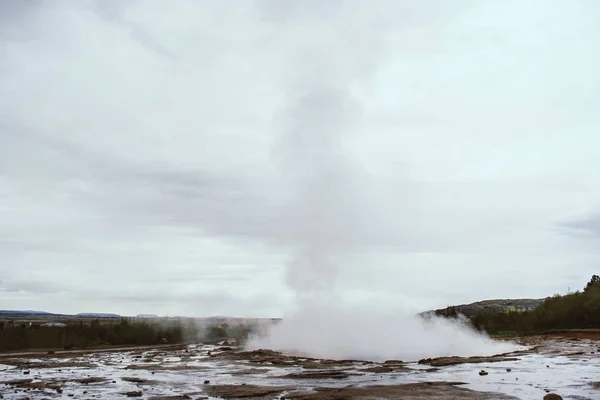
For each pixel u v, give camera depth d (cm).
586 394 2000
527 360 3550
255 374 2916
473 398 1953
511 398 1942
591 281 9762
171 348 6450
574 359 3591
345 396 2006
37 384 2558
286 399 1995
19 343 6125
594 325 7638
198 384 2511
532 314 9044
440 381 2458
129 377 2842
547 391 2092
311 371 3016
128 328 8094
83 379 2759
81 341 6988
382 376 2705
